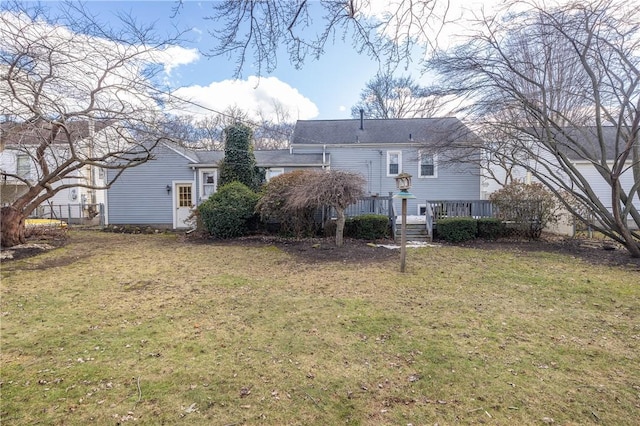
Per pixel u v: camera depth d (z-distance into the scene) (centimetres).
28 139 902
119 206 1548
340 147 1617
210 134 1800
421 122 1727
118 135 997
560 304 494
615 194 800
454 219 1089
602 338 375
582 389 272
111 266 757
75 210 1786
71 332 391
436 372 300
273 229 1218
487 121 908
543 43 773
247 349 347
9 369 303
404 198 684
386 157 1602
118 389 271
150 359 324
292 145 1638
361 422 234
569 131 987
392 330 397
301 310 468
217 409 247
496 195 1123
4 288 578
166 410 245
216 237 1177
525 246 991
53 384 278
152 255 888
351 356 332
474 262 782
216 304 495
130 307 482
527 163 1335
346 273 685
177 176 1549
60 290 568
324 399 261
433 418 238
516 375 294
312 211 1144
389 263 775
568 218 1116
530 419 235
